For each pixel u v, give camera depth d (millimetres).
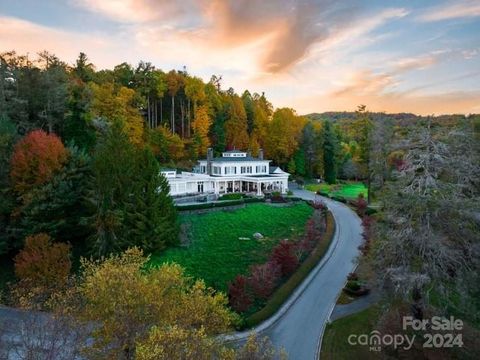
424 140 18812
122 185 33000
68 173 34500
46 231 32188
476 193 19609
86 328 16484
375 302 26047
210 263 32219
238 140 82438
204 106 79562
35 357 14594
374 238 20469
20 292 23828
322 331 23359
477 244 17359
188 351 11922
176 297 16500
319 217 44844
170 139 70625
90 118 46406
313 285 30047
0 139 34469
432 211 17578
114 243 31469
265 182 60094
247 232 39562
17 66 52062
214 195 52156
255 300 27438
